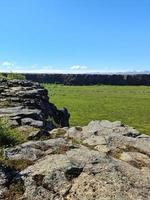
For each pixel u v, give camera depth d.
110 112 64.88
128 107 75.12
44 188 9.59
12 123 16.70
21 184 9.83
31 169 10.52
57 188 9.55
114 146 13.38
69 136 14.73
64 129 15.77
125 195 9.11
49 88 142.88
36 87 34.78
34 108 25.00
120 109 70.50
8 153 11.76
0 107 22.95
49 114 29.12
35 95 29.09
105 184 9.53
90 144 13.55
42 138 14.41
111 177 9.88
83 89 148.00
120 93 126.50
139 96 112.12
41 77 196.62
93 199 8.98
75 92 123.38
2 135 12.99
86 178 9.84
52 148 12.31
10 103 24.72
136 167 11.48
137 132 15.54
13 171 10.55
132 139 14.16
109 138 14.12
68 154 11.45
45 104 30.22
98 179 9.77
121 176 10.00
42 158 11.36
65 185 9.62
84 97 100.25
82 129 15.74
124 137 14.32
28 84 36.09
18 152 11.87
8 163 11.02
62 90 132.62
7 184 9.88
